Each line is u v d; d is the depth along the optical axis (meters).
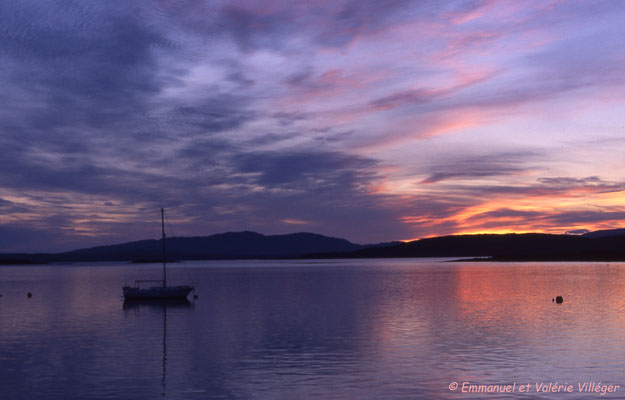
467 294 72.38
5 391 24.55
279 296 74.06
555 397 22.97
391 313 51.16
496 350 32.19
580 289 78.75
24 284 116.12
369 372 27.23
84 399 23.31
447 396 23.19
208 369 28.22
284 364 29.20
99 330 42.84
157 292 69.38
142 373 27.52
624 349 32.25
